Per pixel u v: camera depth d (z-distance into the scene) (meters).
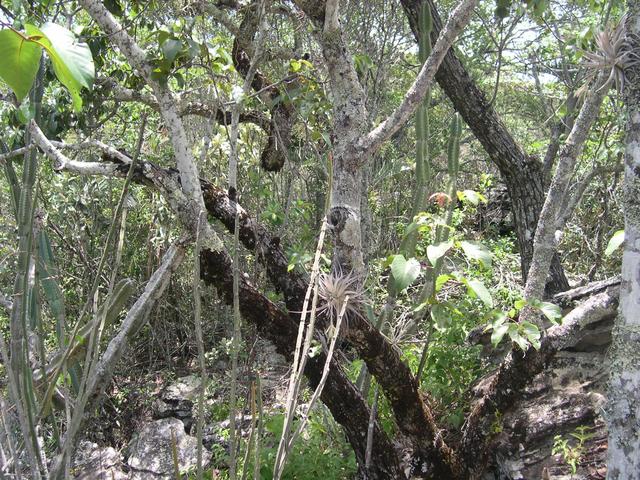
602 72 2.29
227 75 3.96
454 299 4.39
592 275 5.33
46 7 3.06
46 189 5.14
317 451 3.41
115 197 5.71
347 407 2.89
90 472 4.11
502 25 5.53
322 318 2.71
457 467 3.08
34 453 1.46
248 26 3.94
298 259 2.80
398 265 2.46
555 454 3.09
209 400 4.92
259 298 2.79
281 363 4.55
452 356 3.80
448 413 3.58
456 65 4.54
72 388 2.02
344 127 2.57
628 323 1.79
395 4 4.64
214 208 3.03
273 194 4.73
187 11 3.72
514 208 4.75
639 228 1.76
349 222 2.56
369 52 4.44
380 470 2.98
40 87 1.62
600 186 5.84
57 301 1.81
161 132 5.24
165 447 4.36
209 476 3.64
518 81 9.68
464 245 2.45
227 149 4.80
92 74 0.93
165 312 5.75
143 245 6.09
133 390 5.27
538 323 2.80
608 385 1.88
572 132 2.56
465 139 10.02
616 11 4.81
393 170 4.75
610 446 1.86
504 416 3.12
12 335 1.52
